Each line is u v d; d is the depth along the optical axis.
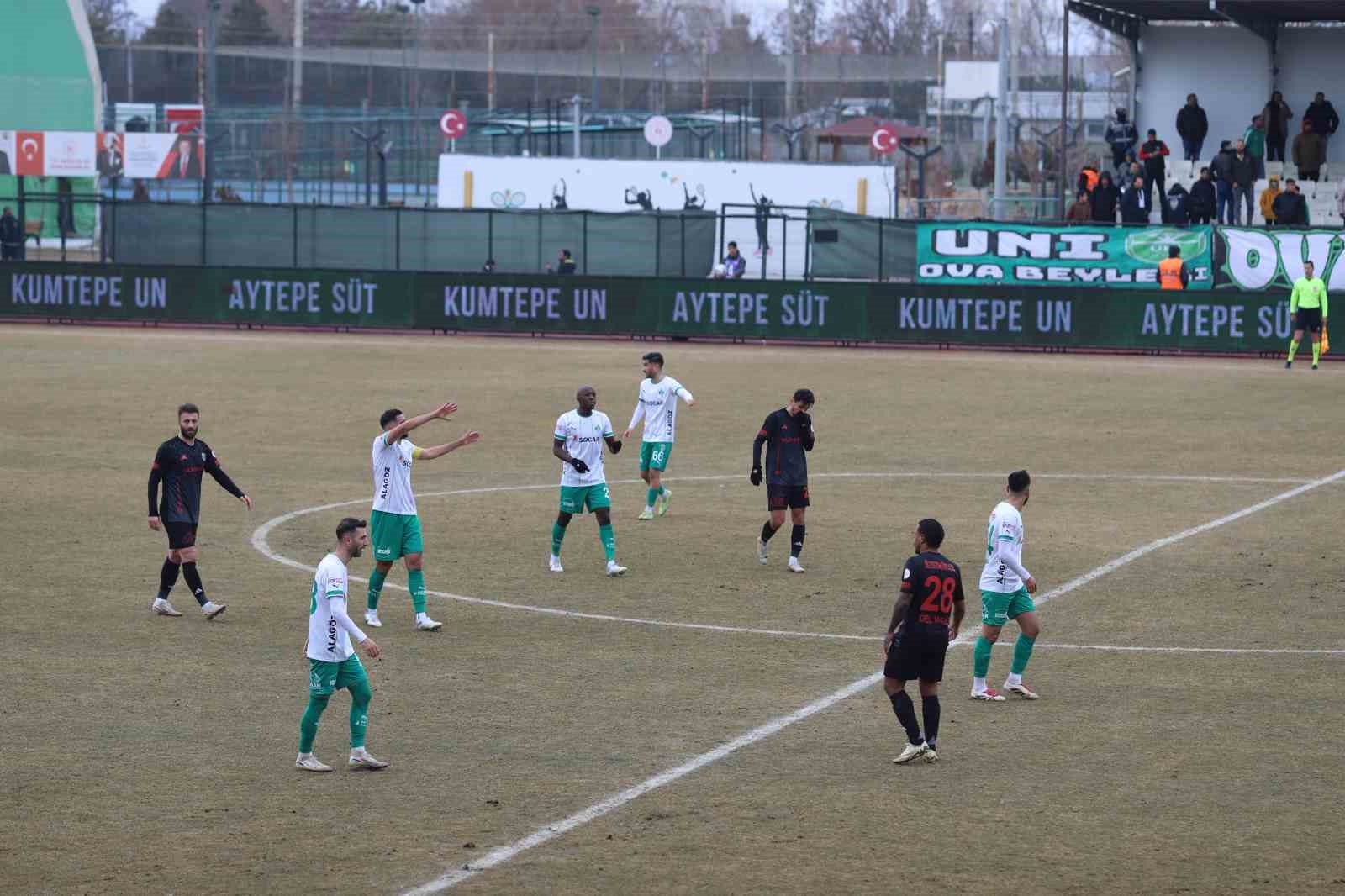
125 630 39.03
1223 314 100.19
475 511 55.69
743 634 39.19
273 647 37.56
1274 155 125.62
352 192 183.62
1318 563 46.84
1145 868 23.50
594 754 29.52
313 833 25.20
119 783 27.69
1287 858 23.91
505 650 37.66
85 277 116.75
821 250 114.69
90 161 156.75
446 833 25.20
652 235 126.50
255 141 189.25
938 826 25.44
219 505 56.03
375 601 39.97
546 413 78.06
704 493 59.56
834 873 23.34
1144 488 59.41
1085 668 36.03
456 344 106.12
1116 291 102.00
